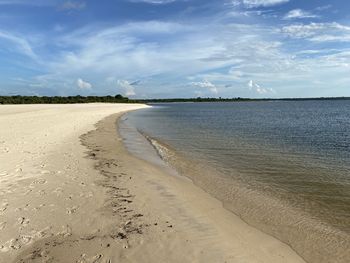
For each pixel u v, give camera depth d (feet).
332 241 22.43
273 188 34.68
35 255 19.12
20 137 60.34
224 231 23.66
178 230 23.35
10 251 19.48
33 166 38.99
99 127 96.27
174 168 44.11
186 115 193.67
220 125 114.83
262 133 86.63
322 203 29.99
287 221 25.85
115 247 20.34
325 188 34.53
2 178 33.40
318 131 91.91
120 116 170.09
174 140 71.97
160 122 130.93
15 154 44.75
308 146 62.75
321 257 20.31
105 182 34.53
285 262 19.58
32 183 32.37
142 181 36.17
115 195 30.37
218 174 40.81
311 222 25.67
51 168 38.73
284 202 30.30
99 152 52.29
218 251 20.53
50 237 21.36
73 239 21.21
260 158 50.78
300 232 23.85
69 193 30.07
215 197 31.63
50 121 99.66
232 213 27.45
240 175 40.22
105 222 24.04
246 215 27.04
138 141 68.90
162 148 60.29
